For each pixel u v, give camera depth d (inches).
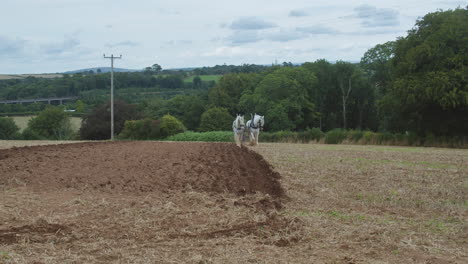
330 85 3093.0
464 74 1302.9
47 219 303.0
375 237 296.5
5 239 259.6
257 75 3284.9
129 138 2359.7
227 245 265.3
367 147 1201.4
